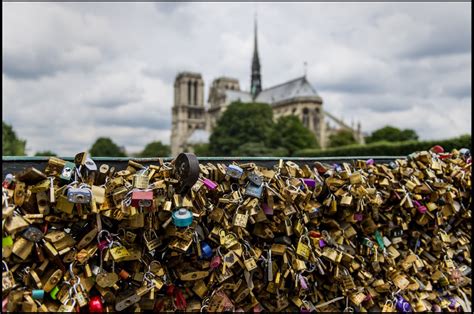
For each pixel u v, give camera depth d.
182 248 2.95
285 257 3.47
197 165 2.82
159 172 3.05
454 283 4.59
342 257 3.71
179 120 159.50
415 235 4.46
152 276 2.97
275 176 3.46
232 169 3.27
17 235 2.57
